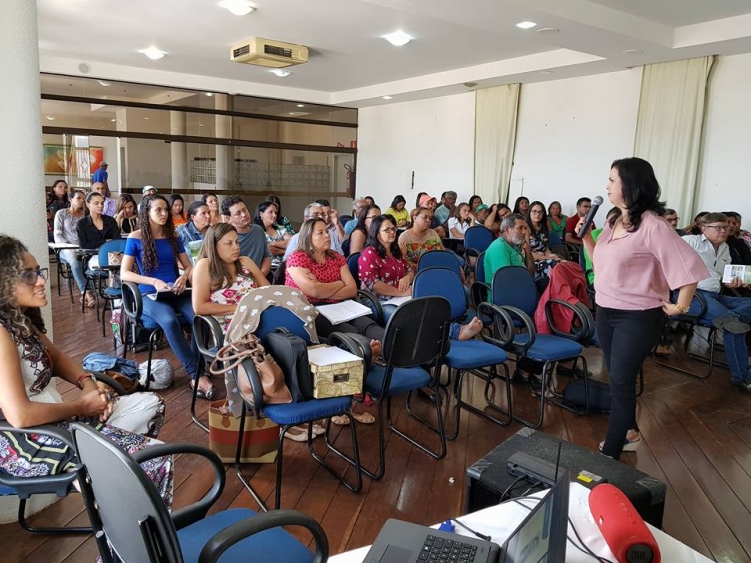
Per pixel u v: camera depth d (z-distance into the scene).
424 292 3.60
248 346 2.43
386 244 4.12
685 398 3.88
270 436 2.76
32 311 2.02
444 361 3.06
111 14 5.75
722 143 6.25
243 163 9.95
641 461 2.98
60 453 1.80
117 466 1.07
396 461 2.87
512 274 3.78
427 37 6.41
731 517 2.49
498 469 1.75
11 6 2.18
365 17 5.68
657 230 2.41
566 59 6.85
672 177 6.60
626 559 1.19
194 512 1.58
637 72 6.95
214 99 9.45
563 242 7.49
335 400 2.41
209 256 3.19
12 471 1.79
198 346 3.05
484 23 5.08
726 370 4.50
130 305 3.81
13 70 2.21
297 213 10.70
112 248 4.94
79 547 2.12
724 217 4.66
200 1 5.30
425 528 1.30
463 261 6.03
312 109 10.53
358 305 3.41
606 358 2.70
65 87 8.20
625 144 7.15
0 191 2.23
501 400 3.74
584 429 3.31
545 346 3.33
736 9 5.17
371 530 2.28
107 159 8.73
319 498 2.50
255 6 5.41
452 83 8.27
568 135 7.77
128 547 1.18
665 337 4.86
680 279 2.39
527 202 7.89
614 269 2.56
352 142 11.16
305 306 2.73
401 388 2.72
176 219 5.95
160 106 9.02
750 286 4.48
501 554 1.20
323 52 7.19
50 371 1.95
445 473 2.76
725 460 3.00
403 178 10.36
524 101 8.26
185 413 3.34
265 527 1.27
